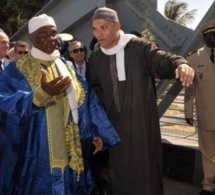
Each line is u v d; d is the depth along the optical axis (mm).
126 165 2689
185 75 2195
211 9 3549
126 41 2648
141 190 2674
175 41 3916
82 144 2654
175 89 4094
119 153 2703
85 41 5148
